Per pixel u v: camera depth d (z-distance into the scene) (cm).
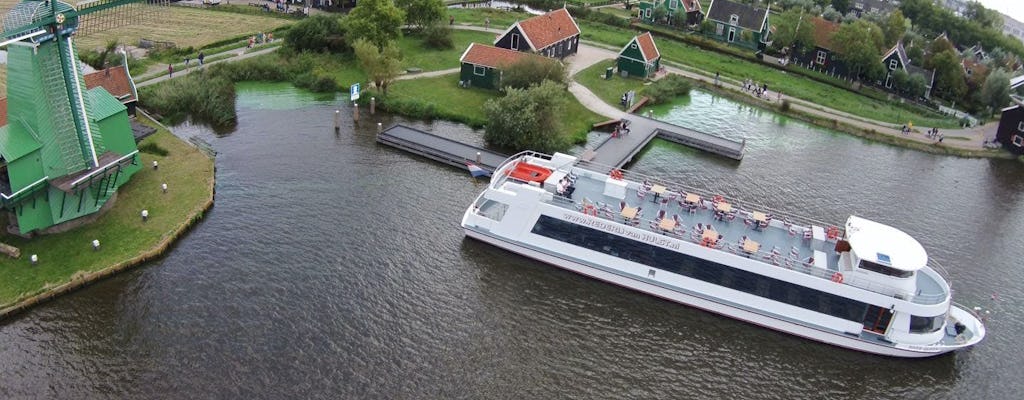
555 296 4684
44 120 4516
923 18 13812
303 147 6488
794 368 4256
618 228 4653
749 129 8038
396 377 3900
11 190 4466
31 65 4378
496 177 5150
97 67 8106
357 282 4597
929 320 4309
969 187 6881
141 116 6819
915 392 4125
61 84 4528
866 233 4441
